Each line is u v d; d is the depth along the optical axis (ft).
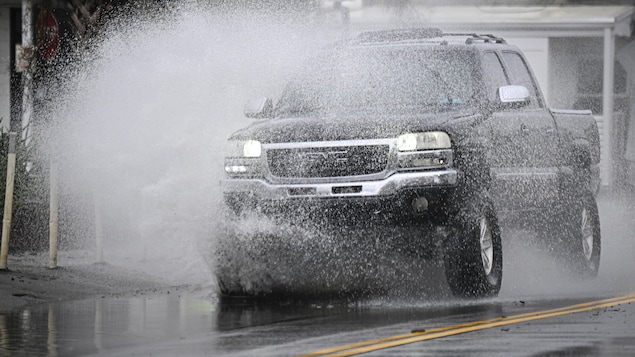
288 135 91.86
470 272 88.79
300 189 90.43
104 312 85.76
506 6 214.90
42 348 68.49
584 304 87.15
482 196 90.94
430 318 79.30
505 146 96.63
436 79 98.43
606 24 216.95
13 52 188.44
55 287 98.58
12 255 120.26
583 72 222.48
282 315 83.10
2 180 121.80
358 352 64.08
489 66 100.83
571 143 109.60
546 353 62.85
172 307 88.79
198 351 66.08
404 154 89.35
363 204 89.15
